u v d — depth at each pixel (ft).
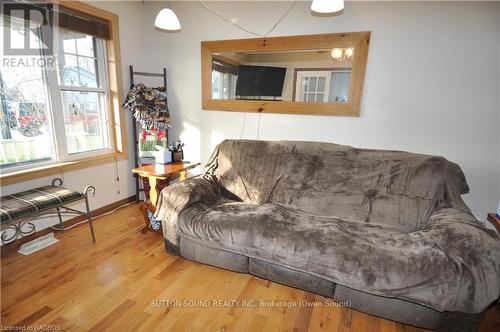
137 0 9.51
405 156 6.49
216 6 8.82
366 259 4.65
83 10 7.79
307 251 5.00
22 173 6.81
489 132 6.79
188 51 9.53
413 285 4.29
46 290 5.49
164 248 7.26
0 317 4.73
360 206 6.39
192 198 6.59
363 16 7.28
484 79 6.62
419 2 6.79
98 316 4.90
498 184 6.89
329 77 7.89
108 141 9.56
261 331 4.73
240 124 9.31
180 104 10.07
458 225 4.91
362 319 5.08
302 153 7.34
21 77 6.86
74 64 8.11
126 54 9.39
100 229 8.19
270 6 8.17
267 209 6.24
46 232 7.63
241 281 6.05
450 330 4.56
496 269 4.11
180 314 5.03
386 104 7.50
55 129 7.69
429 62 6.95
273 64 8.48
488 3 6.33
